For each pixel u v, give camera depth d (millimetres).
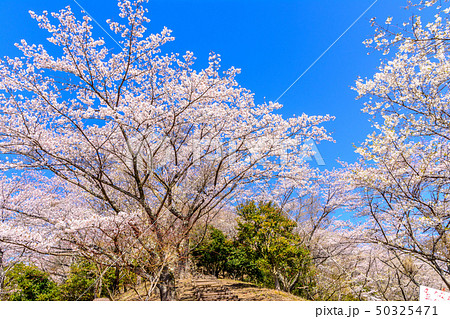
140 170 7723
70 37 5746
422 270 10539
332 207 12828
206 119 7277
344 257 13492
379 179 6477
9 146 6488
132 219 5898
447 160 6094
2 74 5633
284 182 12516
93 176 6578
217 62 6672
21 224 8312
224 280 13906
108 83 6609
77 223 5215
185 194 8328
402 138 5672
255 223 11211
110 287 9594
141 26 6020
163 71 7320
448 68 5113
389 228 8219
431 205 6035
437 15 4727
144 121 6105
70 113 6137
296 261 10844
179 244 6887
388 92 6051
